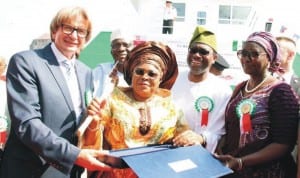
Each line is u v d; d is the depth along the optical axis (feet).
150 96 6.45
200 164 5.77
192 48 8.42
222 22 16.35
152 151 5.86
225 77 14.15
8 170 6.26
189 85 8.58
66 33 6.35
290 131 6.84
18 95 5.93
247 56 7.26
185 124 6.88
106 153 5.56
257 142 6.98
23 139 5.79
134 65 6.47
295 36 14.90
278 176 7.06
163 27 15.92
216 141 7.51
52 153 5.63
